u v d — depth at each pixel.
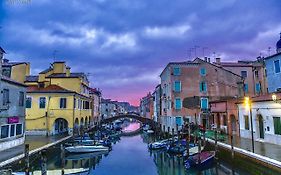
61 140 29.52
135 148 38.28
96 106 65.50
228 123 30.19
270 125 22.25
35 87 39.94
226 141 24.28
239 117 27.88
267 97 22.62
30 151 20.89
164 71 47.50
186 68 41.12
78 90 43.75
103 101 106.31
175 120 39.91
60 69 46.25
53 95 37.59
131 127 94.00
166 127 45.38
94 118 61.25
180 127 39.59
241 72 43.03
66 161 27.16
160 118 55.16
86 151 30.30
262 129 23.95
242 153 17.91
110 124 71.56
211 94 40.53
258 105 24.05
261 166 15.47
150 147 34.59
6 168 15.98
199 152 21.59
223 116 32.09
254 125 24.73
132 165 25.88
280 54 27.39
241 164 18.09
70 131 37.34
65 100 37.75
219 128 32.03
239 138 26.09
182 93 40.53
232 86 40.72
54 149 26.27
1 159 17.28
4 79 22.06
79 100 42.34
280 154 16.77
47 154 23.78
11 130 23.59
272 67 28.73
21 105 25.91
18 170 17.72
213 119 36.38
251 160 16.64
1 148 21.39
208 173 20.16
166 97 45.12
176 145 30.08
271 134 22.08
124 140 49.66
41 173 17.67
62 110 37.50
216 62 45.06
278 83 27.66
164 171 22.81
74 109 38.44
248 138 25.84
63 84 43.84
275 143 21.45
